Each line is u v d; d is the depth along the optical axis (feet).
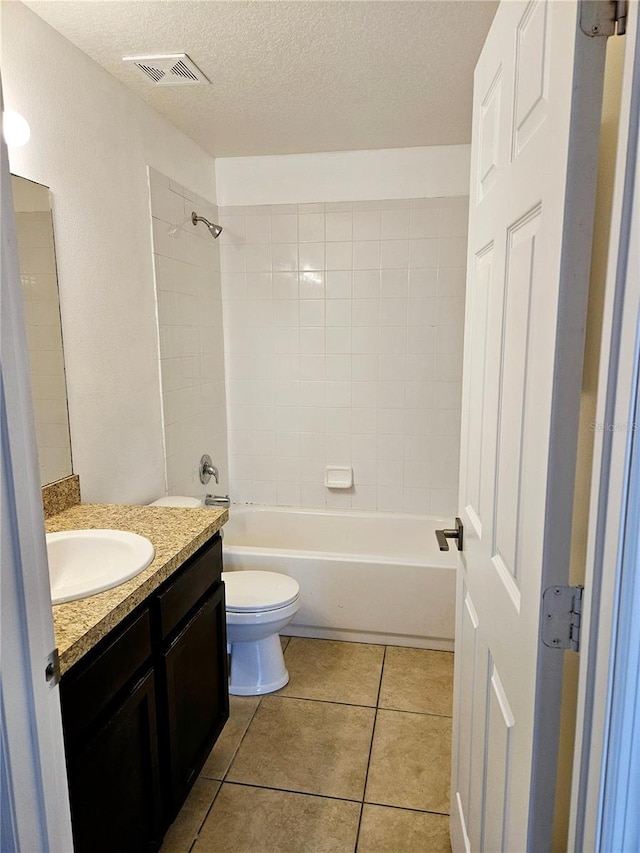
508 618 2.91
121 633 3.98
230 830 5.30
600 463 1.94
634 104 1.70
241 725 6.78
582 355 2.16
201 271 9.64
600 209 2.13
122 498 7.16
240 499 11.34
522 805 2.58
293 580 7.85
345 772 6.02
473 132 4.20
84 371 6.30
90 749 3.55
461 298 9.90
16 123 5.08
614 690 1.90
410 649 8.55
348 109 7.81
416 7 5.24
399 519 10.50
